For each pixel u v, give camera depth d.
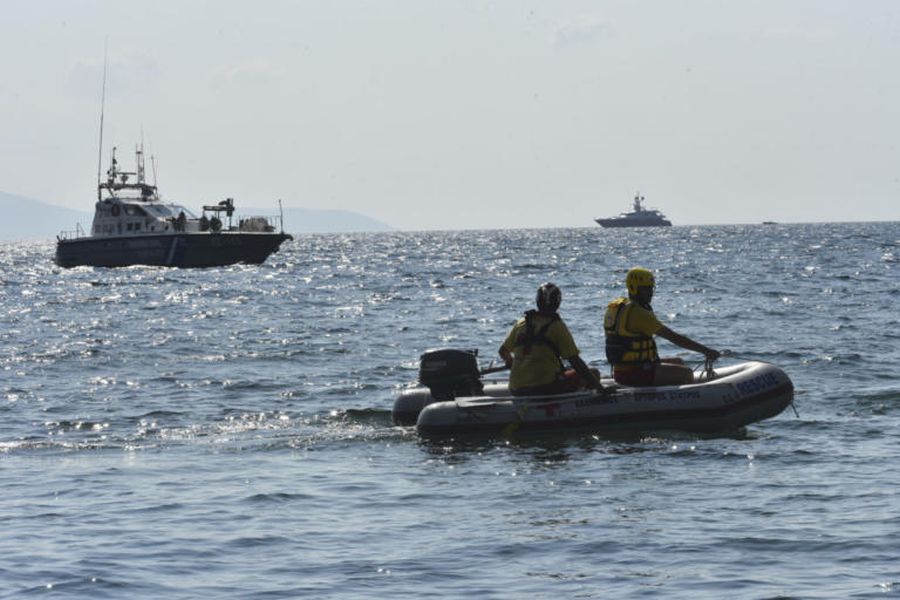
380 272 179.00
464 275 165.38
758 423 37.62
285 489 29.22
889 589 19.86
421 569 21.73
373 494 28.53
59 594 20.44
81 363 61.84
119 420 42.12
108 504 27.81
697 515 25.45
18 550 23.50
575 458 32.41
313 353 65.19
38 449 36.09
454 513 26.28
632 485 28.78
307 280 155.00
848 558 21.81
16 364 61.62
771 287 120.06
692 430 35.47
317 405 45.25
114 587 20.83
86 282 154.75
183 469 32.28
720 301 101.38
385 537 24.20
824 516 25.05
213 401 46.91
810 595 19.64
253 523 25.64
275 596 20.19
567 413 35.34
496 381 41.88
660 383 36.47
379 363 60.03
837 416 38.88
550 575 21.22
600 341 68.19
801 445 33.56
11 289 142.75
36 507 27.59
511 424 35.44
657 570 21.38
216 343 72.25
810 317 82.69
